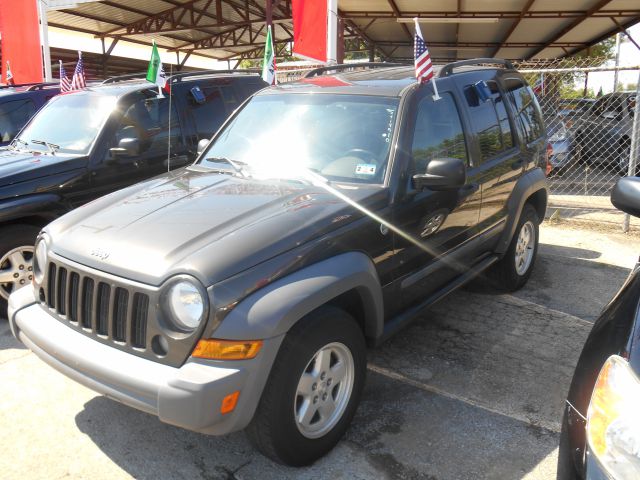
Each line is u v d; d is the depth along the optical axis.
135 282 2.59
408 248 3.49
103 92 5.74
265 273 2.60
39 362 4.05
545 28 16.75
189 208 3.10
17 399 3.56
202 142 4.40
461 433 3.21
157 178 3.89
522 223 5.15
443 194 3.79
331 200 3.14
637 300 2.15
